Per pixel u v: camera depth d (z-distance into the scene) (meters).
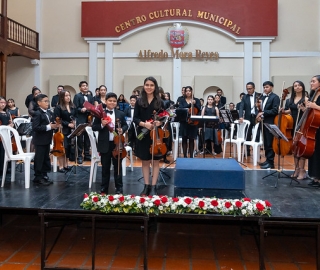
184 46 11.73
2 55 9.98
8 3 12.09
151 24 11.64
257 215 3.04
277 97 6.00
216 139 8.27
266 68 11.46
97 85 11.98
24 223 4.32
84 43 11.98
